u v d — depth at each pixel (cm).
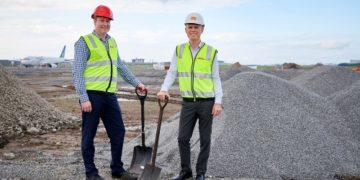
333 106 974
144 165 614
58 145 1128
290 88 948
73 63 564
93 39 570
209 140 588
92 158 583
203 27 575
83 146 577
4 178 622
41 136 1249
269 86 917
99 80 570
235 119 805
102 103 575
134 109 1939
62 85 3556
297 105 897
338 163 761
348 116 952
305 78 2039
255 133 778
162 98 572
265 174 696
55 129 1348
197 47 581
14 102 1377
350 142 844
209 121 582
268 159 730
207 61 574
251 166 706
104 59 572
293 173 716
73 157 891
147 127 1436
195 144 764
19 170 658
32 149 1056
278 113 845
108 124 599
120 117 601
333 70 2000
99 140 1185
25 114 1363
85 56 564
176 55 588
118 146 603
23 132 1272
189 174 607
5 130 1243
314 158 756
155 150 567
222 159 709
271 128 799
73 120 1527
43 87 3291
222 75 2994
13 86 1447
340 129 882
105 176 630
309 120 855
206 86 575
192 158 714
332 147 797
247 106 841
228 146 736
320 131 832
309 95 969
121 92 2850
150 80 4269
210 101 579
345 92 1085
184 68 578
